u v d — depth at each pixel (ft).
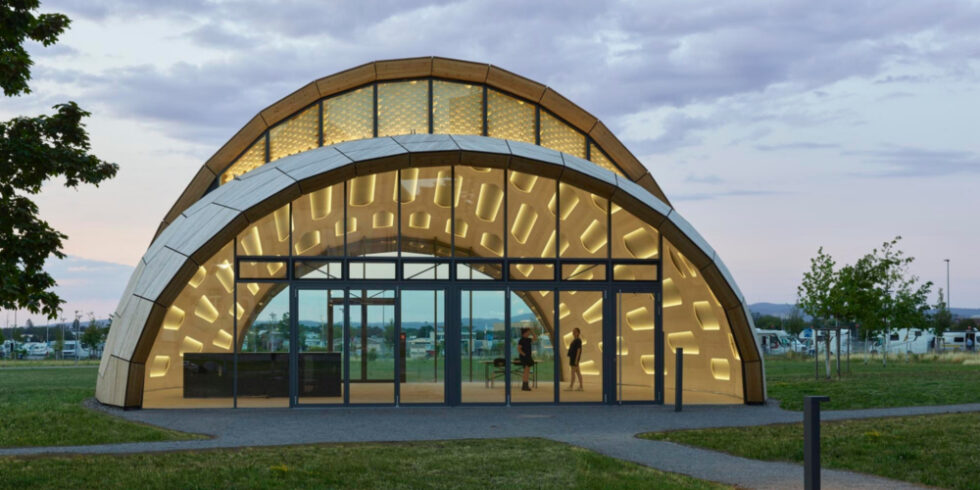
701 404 65.98
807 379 90.53
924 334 198.90
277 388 64.18
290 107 71.41
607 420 55.26
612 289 66.85
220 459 37.63
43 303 36.37
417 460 37.91
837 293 90.68
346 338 64.69
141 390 61.11
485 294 65.98
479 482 33.37
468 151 64.80
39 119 36.50
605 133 73.72
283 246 64.59
